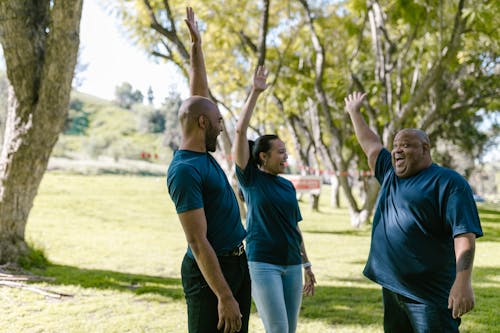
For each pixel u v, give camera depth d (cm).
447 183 282
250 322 529
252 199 363
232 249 260
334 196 2741
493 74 1917
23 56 717
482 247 1195
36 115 731
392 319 312
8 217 766
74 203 2064
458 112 2133
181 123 270
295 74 1962
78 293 654
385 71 1608
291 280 361
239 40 1692
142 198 2453
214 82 1883
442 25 1408
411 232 293
